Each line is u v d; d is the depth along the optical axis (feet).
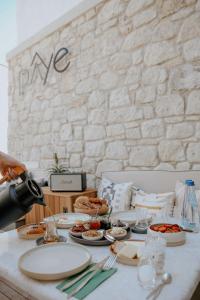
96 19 10.53
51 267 2.89
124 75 9.55
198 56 7.75
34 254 3.24
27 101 13.89
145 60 8.96
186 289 2.45
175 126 8.20
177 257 3.23
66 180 9.72
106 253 3.41
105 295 2.35
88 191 9.70
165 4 8.50
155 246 2.93
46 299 2.39
